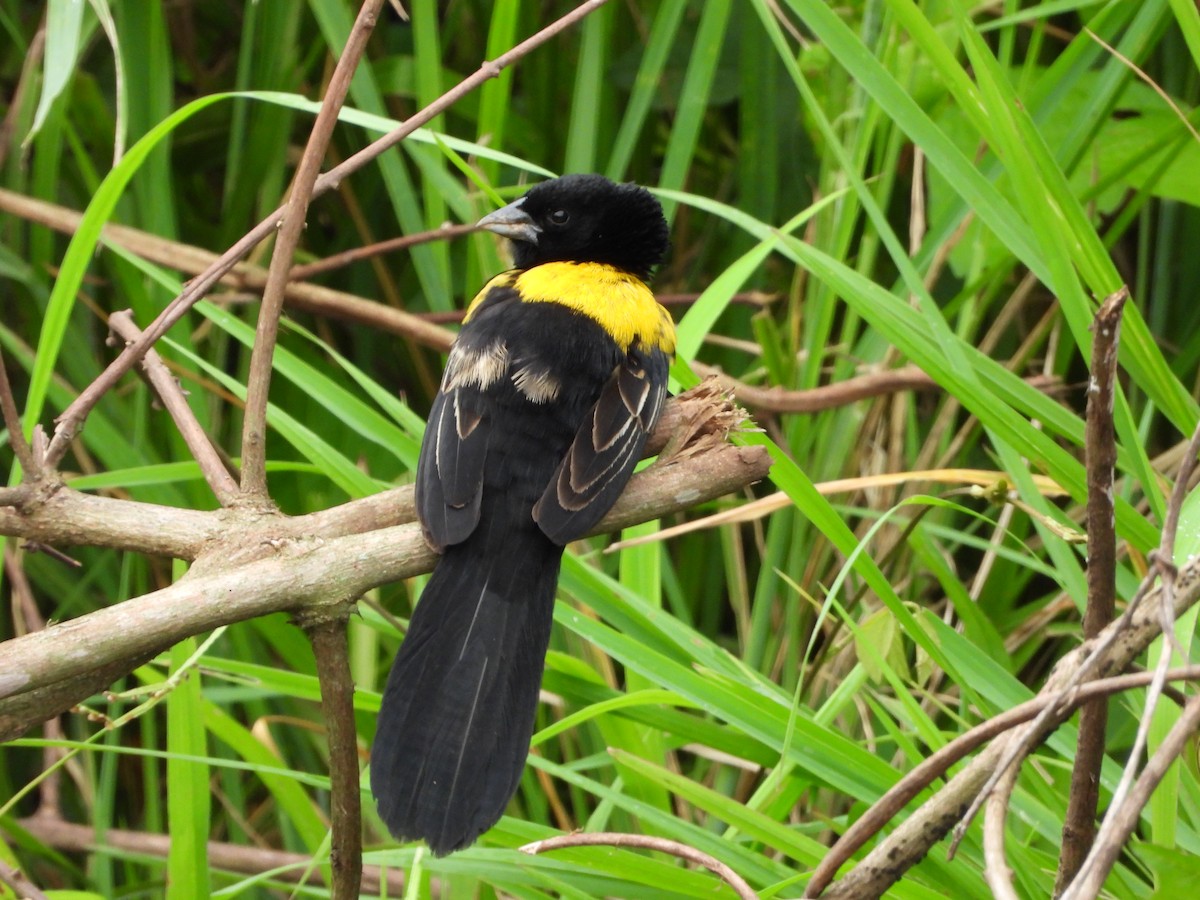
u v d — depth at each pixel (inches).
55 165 382.3
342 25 370.3
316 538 204.5
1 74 432.5
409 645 223.0
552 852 252.2
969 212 362.9
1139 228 418.9
